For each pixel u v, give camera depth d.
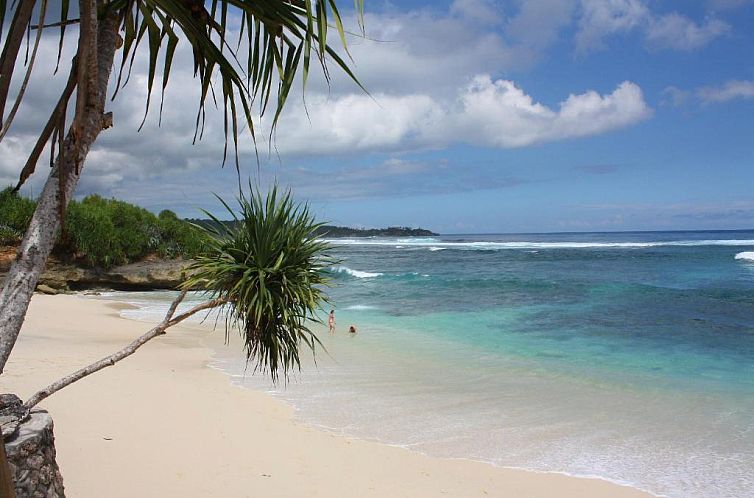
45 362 12.11
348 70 2.90
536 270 46.03
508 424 9.99
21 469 3.09
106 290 34.12
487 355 15.83
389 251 85.69
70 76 2.66
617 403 11.27
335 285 3.92
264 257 3.72
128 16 3.18
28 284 2.63
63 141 2.61
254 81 3.27
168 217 40.28
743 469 8.10
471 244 110.69
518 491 7.38
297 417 10.05
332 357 15.58
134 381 11.22
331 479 7.32
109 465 6.92
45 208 2.68
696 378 13.18
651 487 7.57
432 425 9.88
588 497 7.26
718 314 22.77
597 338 18.28
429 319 22.61
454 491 7.28
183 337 18.11
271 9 2.96
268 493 6.70
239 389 11.70
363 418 10.19
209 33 3.21
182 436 8.25
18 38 1.99
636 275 39.62
